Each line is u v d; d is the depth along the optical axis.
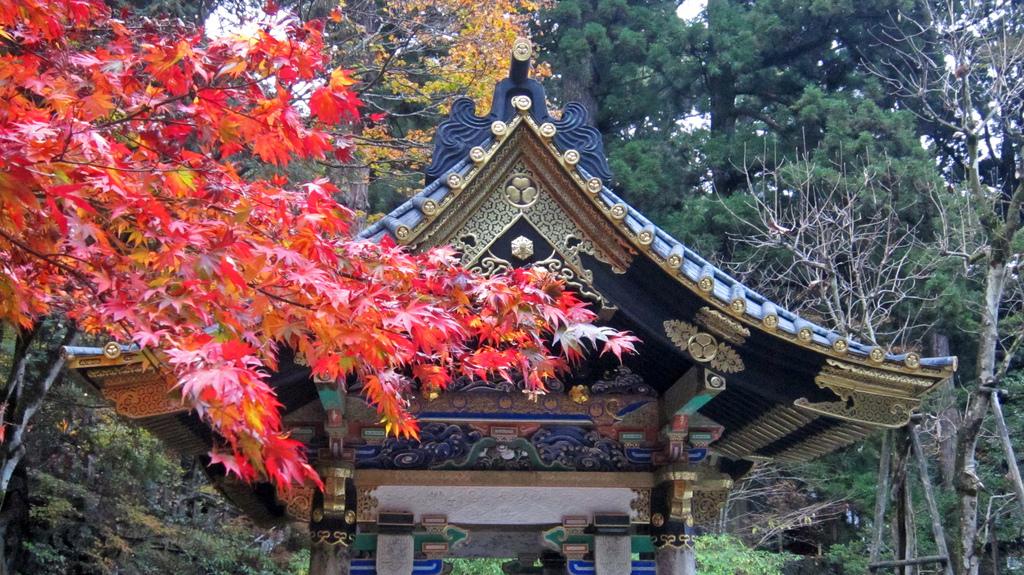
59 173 3.73
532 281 4.91
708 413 6.83
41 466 13.98
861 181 17.69
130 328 4.13
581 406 6.34
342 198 16.05
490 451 6.37
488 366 4.86
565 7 26.23
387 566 6.13
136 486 14.71
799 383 5.75
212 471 6.84
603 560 6.30
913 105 24.58
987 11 13.62
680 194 24.34
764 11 25.77
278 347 5.22
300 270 4.14
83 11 4.54
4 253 4.40
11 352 12.91
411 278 4.64
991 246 9.73
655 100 26.36
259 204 4.43
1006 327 18.66
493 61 16.02
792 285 20.36
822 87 25.66
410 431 4.76
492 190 5.68
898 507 9.87
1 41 4.54
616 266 5.67
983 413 9.31
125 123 4.52
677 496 6.11
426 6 16.64
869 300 14.80
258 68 4.52
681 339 5.66
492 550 7.68
